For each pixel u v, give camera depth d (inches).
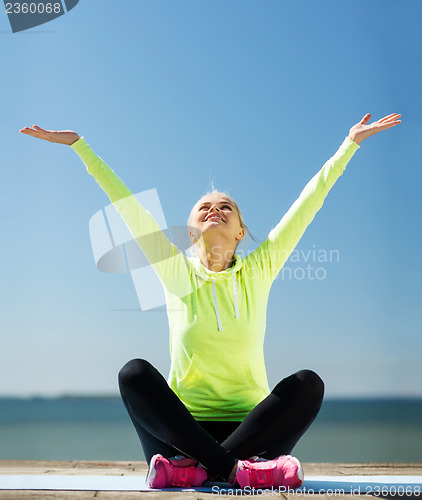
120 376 138.9
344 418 1768.0
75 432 1505.9
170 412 132.8
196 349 148.4
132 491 130.0
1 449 1343.5
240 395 149.0
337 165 163.8
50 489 134.5
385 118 167.9
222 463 129.5
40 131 158.7
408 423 1733.5
